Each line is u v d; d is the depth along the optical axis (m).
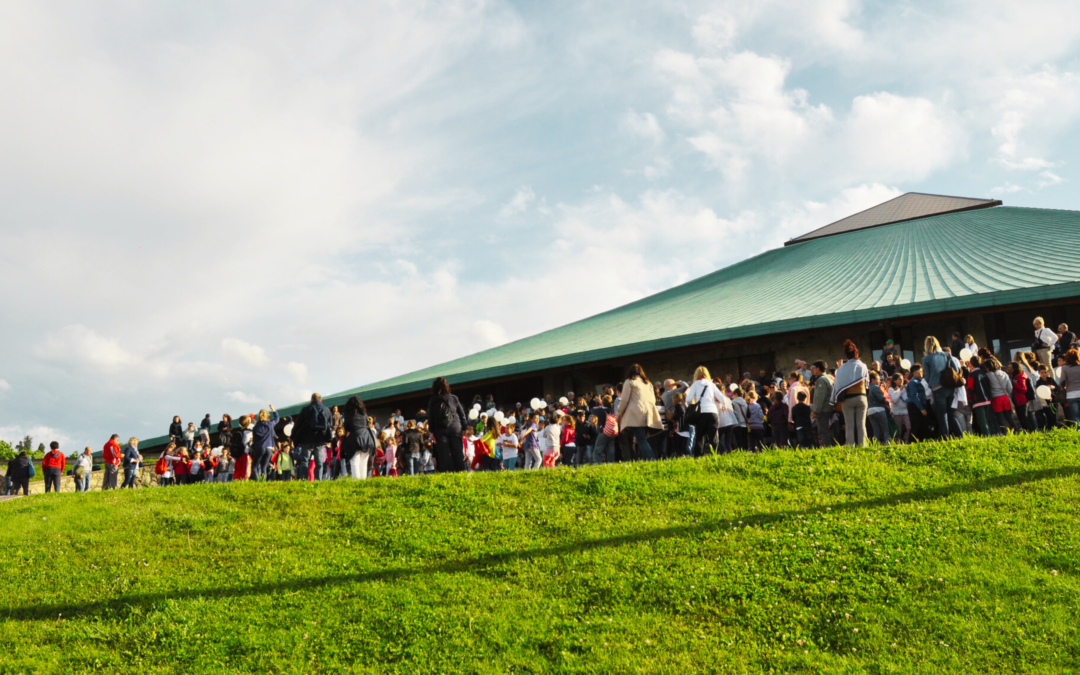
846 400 12.26
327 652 7.06
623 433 13.42
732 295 31.09
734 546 8.40
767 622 7.17
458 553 8.77
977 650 6.52
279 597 7.98
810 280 29.59
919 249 30.12
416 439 17.84
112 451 21.50
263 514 10.20
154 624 7.57
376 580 8.22
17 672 6.95
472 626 7.29
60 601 8.16
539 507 9.78
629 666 6.61
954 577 7.50
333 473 18.70
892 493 9.46
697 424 13.20
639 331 27.98
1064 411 13.41
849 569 7.81
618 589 7.75
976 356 14.45
